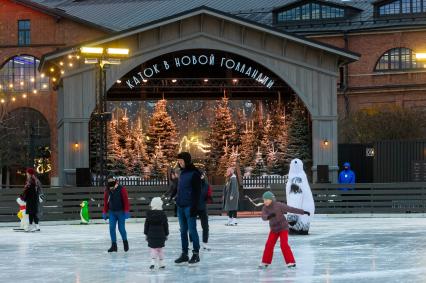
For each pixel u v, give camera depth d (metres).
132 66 41.44
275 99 48.91
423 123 61.94
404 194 40.00
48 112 72.81
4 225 35.34
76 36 74.00
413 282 16.19
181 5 78.06
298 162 27.50
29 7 73.69
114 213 22.64
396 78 68.00
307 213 18.66
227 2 77.31
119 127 46.78
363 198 40.16
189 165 19.52
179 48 41.88
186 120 51.94
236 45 42.19
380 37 68.56
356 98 69.12
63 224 36.25
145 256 21.64
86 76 40.78
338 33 69.19
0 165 66.19
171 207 38.41
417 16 67.94
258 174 45.81
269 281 16.61
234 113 49.97
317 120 42.28
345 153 46.12
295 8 71.06
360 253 21.72
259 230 30.17
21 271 18.98
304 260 20.17
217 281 16.72
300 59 42.34
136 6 79.50
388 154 43.31
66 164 40.47
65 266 19.78
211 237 27.12
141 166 45.56
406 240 25.47
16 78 73.50
